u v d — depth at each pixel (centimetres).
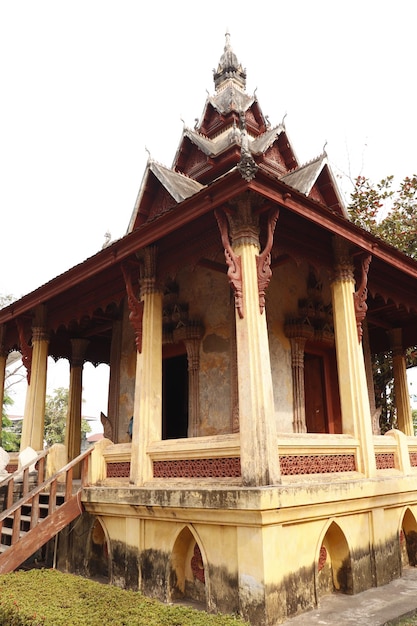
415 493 898
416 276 982
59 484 927
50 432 3931
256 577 584
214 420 974
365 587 739
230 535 632
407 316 1371
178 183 1090
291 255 810
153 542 738
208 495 638
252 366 653
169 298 1105
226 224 710
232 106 1479
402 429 1375
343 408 832
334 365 1216
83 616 497
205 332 1036
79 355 1527
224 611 616
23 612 512
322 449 741
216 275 1048
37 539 771
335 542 740
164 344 1097
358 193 1783
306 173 1052
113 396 1249
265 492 584
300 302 1105
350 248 883
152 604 541
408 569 874
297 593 621
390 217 1678
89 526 852
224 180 651
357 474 783
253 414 632
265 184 656
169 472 757
